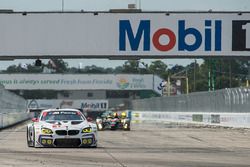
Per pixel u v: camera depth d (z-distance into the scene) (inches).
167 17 2333.9
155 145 1887.3
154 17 2333.9
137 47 2330.2
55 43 2351.1
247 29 2343.8
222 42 2342.5
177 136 2453.2
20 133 2746.1
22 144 1886.1
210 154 1537.9
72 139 1652.3
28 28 2351.1
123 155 1477.6
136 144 1930.4
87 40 2348.7
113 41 2342.5
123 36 2333.9
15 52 2349.9
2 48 2349.9
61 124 1672.0
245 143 2012.8
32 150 1601.9
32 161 1310.3
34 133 1688.0
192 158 1408.7
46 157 1402.6
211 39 2342.5
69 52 2352.4
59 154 1481.3
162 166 1218.6
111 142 2032.5
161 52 2330.2
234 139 2246.6
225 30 2347.4
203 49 2340.1
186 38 2335.1
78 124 1684.3
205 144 1955.0
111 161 1317.7
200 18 2340.1
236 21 2345.0
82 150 1610.5
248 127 3009.4
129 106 7701.8
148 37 2330.2
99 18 2347.4
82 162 1290.6
